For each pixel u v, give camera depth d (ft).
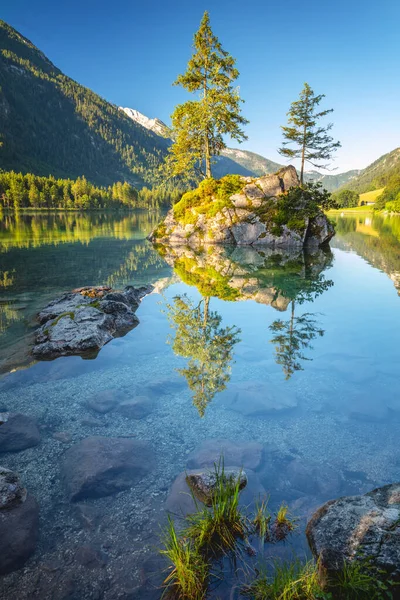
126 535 11.87
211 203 111.86
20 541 11.46
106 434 17.66
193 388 22.41
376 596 9.03
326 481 14.28
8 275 59.00
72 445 16.80
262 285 52.65
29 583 10.26
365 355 26.89
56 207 459.73
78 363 26.45
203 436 17.47
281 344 29.37
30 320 36.19
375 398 20.65
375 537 10.44
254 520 12.22
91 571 10.62
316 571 10.14
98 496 13.60
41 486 14.20
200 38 109.09
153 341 30.94
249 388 22.02
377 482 14.20
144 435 17.58
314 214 103.24
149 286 52.19
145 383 23.08
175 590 9.98
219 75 111.55
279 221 103.71
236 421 18.70
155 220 271.08
